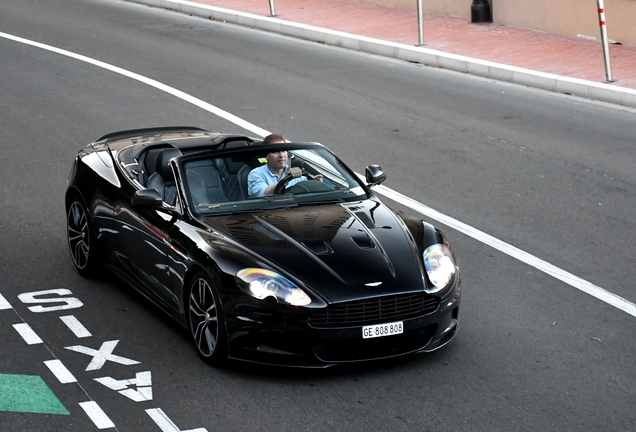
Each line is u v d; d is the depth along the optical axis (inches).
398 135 637.9
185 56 895.1
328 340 296.2
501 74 804.6
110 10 1142.3
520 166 567.5
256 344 300.2
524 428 273.7
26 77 802.8
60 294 378.3
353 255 311.6
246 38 984.9
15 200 497.4
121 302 370.3
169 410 282.7
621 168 562.3
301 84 787.4
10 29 1015.0
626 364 318.3
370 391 296.4
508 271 408.2
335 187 366.0
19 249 428.1
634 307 369.4
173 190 372.8
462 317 358.9
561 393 296.5
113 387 297.6
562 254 429.4
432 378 306.2
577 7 915.4
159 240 342.6
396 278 304.7
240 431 270.4
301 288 297.0
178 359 319.3
